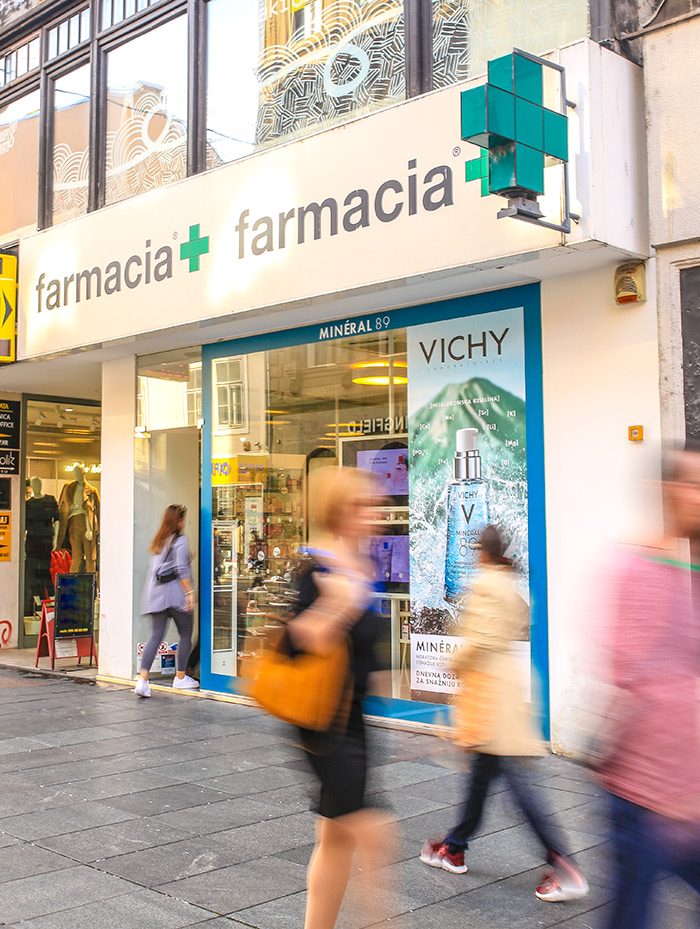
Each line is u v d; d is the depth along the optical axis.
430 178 6.84
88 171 10.86
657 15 6.50
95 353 10.51
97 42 10.81
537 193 5.88
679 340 6.41
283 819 5.53
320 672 3.60
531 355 7.24
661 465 3.11
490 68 5.67
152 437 10.75
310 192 7.71
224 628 9.56
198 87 9.65
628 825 2.89
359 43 8.21
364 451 8.37
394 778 6.37
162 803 5.86
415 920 4.07
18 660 12.14
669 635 2.89
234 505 9.58
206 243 8.62
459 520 7.62
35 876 4.62
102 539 10.93
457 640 7.56
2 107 12.23
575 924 4.03
